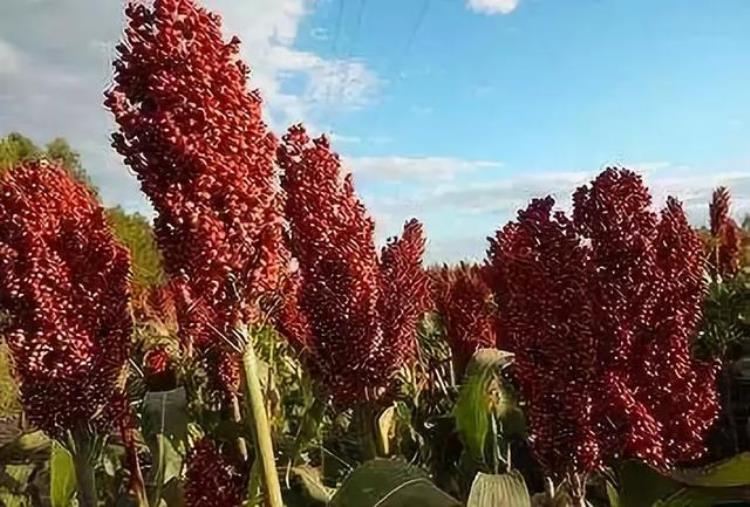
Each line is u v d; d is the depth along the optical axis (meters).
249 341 0.47
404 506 0.52
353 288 0.64
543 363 0.49
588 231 0.52
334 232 0.64
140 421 0.79
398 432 0.78
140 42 0.44
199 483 0.57
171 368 1.08
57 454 0.72
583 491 0.50
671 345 0.52
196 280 0.46
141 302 1.42
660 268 0.52
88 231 0.56
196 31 0.45
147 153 0.45
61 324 0.54
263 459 0.47
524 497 0.49
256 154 0.45
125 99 0.45
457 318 0.94
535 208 0.49
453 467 0.81
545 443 0.50
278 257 0.47
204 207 0.45
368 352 0.65
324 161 0.64
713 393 0.53
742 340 1.16
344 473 0.86
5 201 0.53
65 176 0.57
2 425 2.16
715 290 1.19
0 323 0.55
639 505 0.52
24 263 0.53
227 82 0.45
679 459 0.53
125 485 0.81
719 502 0.52
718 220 1.62
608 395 0.49
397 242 0.69
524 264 0.49
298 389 1.13
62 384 0.54
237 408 0.91
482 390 0.61
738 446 1.00
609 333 0.51
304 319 0.68
